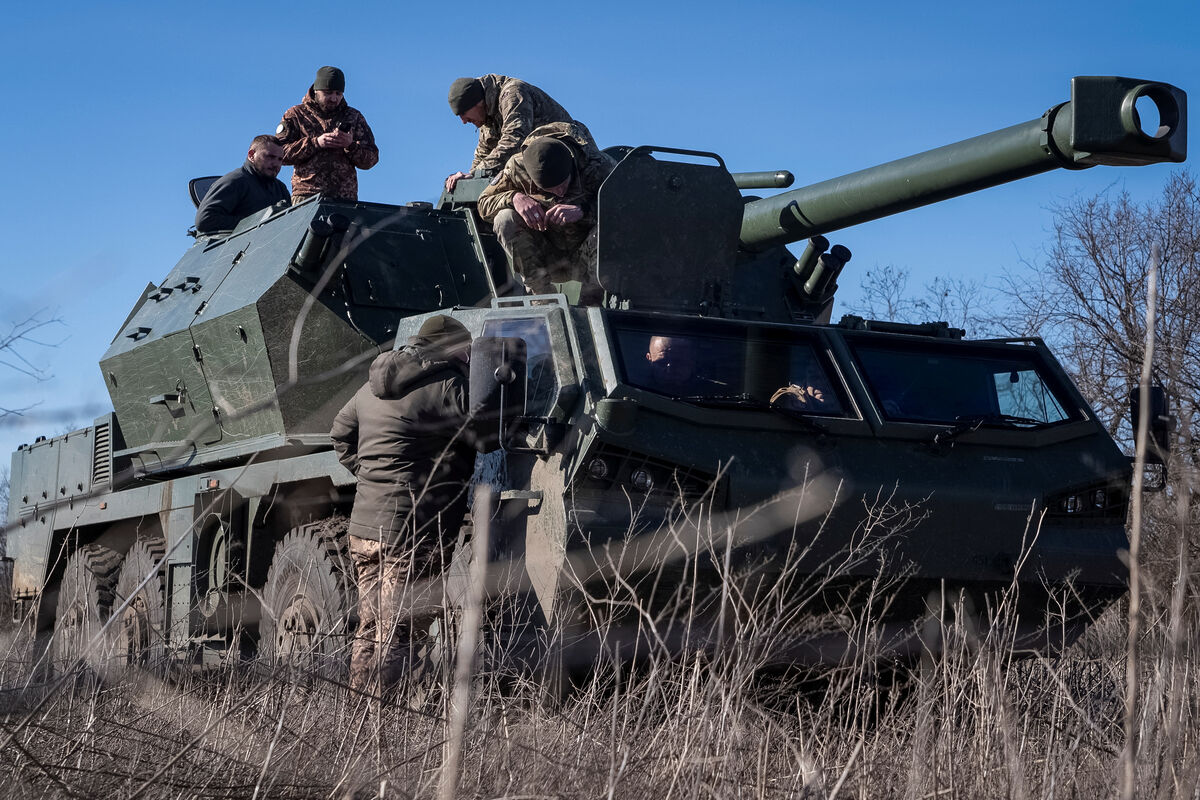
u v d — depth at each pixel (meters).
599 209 7.62
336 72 11.63
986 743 4.22
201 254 10.27
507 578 6.07
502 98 9.20
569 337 6.37
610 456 5.97
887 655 6.20
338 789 3.80
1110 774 4.10
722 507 6.08
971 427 6.55
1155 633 4.63
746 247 8.27
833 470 6.29
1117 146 6.06
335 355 8.24
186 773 4.11
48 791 3.88
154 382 9.59
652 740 3.98
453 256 8.80
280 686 4.74
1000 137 6.48
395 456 6.17
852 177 7.34
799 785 3.64
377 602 5.65
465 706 2.98
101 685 5.14
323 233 8.05
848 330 7.00
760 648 5.05
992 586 6.51
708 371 6.54
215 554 8.45
